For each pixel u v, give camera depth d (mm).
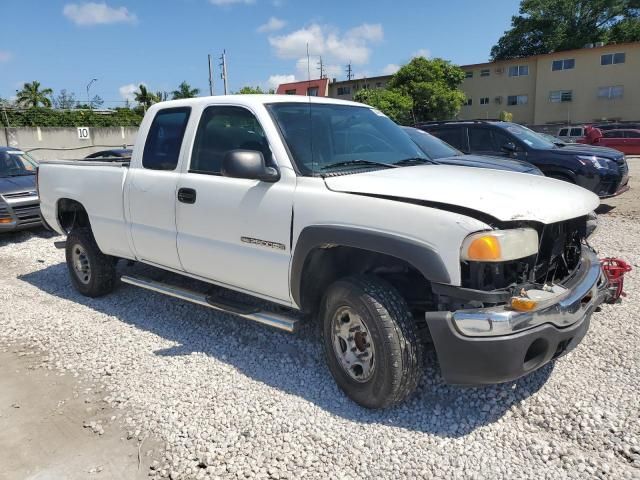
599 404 3154
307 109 3895
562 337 2867
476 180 3209
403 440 2928
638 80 41250
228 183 3742
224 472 2750
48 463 2896
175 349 4160
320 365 3771
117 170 4695
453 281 2699
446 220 2715
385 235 2887
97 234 4988
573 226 3293
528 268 2869
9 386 3734
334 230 3092
